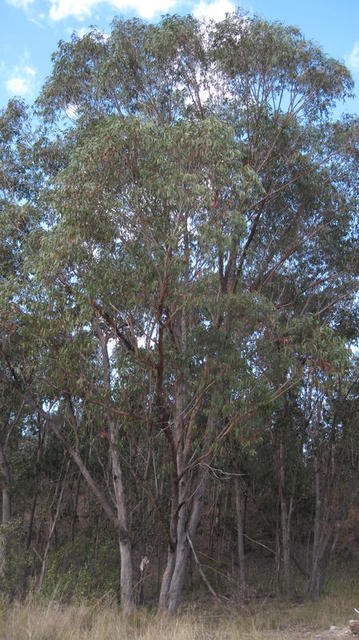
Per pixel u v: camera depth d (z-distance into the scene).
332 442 17.81
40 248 12.05
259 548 25.66
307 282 17.41
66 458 18.30
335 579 20.52
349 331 17.83
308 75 14.92
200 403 12.73
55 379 12.38
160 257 10.92
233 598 16.67
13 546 13.55
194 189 10.59
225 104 15.19
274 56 14.42
